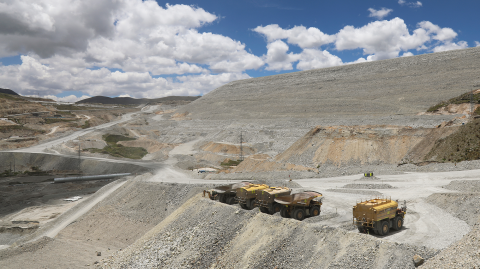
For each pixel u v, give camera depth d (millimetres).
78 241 44719
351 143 67500
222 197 32500
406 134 66875
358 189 39938
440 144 56812
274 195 27250
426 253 15969
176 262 25438
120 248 41188
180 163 94250
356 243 18125
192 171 75875
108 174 96625
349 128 75375
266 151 116625
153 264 26781
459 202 25812
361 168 56688
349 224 24047
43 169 110000
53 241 43406
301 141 76312
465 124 56594
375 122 105812
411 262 15719
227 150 122188
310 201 26500
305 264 18969
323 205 31484
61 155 114688
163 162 108938
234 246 23797
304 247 20109
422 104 121875
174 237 29312
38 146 133250
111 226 47500
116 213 50281
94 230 47812
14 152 117750
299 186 45438
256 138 134125
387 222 21172
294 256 19938
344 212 28219
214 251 24500
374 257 16844
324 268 17766
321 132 75688
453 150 52250
